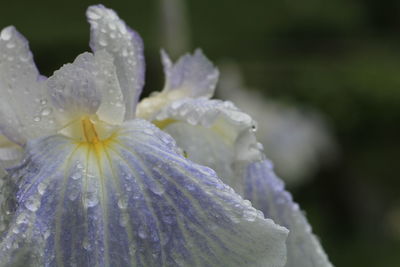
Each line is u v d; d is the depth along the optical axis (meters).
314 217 1.01
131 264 0.24
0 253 0.23
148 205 0.24
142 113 0.28
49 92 0.25
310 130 0.95
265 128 0.89
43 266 0.23
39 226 0.24
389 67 1.40
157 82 0.94
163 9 0.58
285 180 0.92
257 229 0.24
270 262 0.24
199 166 0.25
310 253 0.28
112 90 0.25
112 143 0.25
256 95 0.91
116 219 0.24
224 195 0.24
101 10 0.26
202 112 0.26
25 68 0.25
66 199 0.24
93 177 0.24
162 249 0.24
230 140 0.27
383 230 1.03
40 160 0.24
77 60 0.25
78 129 0.25
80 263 0.23
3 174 0.25
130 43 0.27
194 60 0.29
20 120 0.25
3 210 0.24
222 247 0.24
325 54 1.54
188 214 0.24
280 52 1.48
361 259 0.97
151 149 0.25
